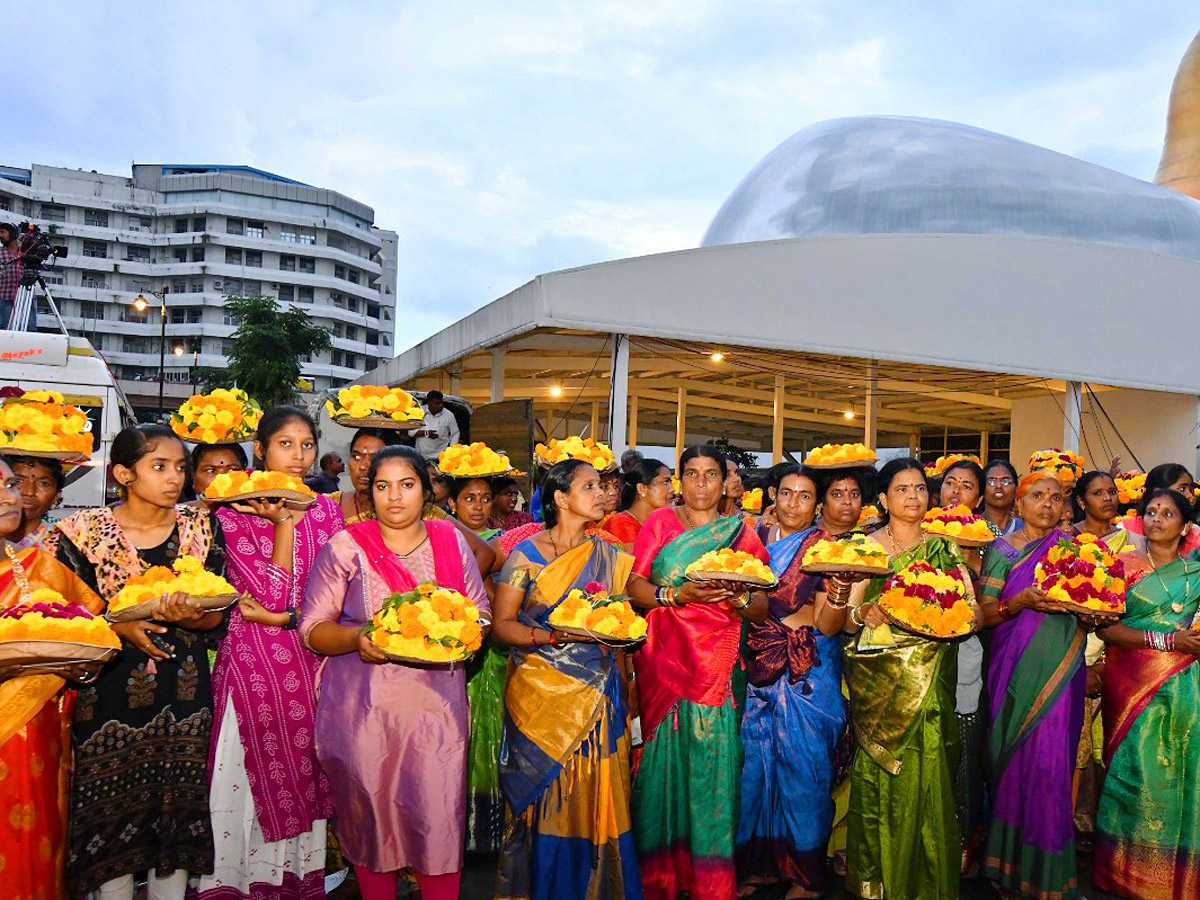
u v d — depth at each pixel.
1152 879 4.29
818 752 4.25
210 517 3.54
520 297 14.92
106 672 3.28
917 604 3.95
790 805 4.23
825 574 3.94
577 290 14.53
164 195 79.25
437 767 3.42
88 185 76.69
